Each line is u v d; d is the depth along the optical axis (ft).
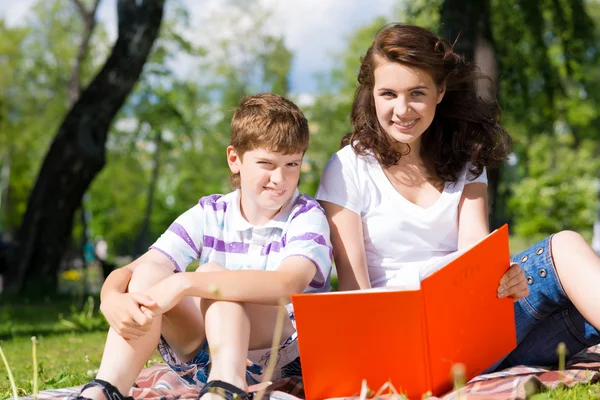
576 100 74.95
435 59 9.10
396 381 7.74
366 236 9.80
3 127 93.40
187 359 8.60
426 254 9.77
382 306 7.43
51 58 89.25
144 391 9.00
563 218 79.00
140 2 35.99
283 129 8.55
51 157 35.37
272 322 8.33
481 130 9.93
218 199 9.42
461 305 7.85
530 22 37.06
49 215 35.19
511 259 9.35
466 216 9.84
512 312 8.65
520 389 7.55
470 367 8.24
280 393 7.93
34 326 21.48
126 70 35.55
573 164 83.51
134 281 8.23
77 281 61.26
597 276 8.32
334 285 29.66
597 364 8.87
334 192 9.69
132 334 7.72
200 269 8.21
